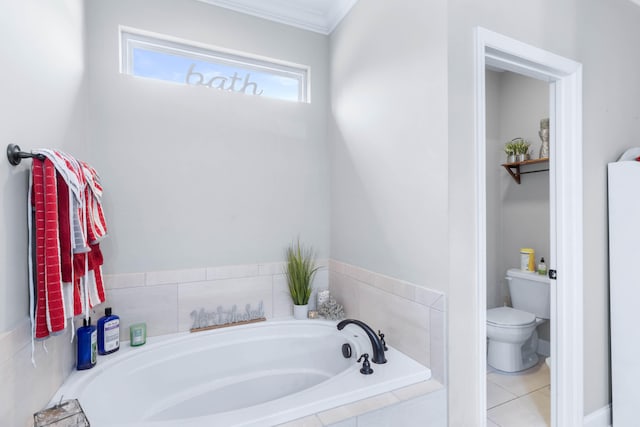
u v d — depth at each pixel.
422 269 1.46
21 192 1.06
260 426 1.09
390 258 1.69
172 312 1.93
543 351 2.76
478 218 1.39
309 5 2.18
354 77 2.02
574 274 1.69
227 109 2.07
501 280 2.98
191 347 1.84
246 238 2.12
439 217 1.36
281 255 2.22
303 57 2.29
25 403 1.04
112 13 1.80
